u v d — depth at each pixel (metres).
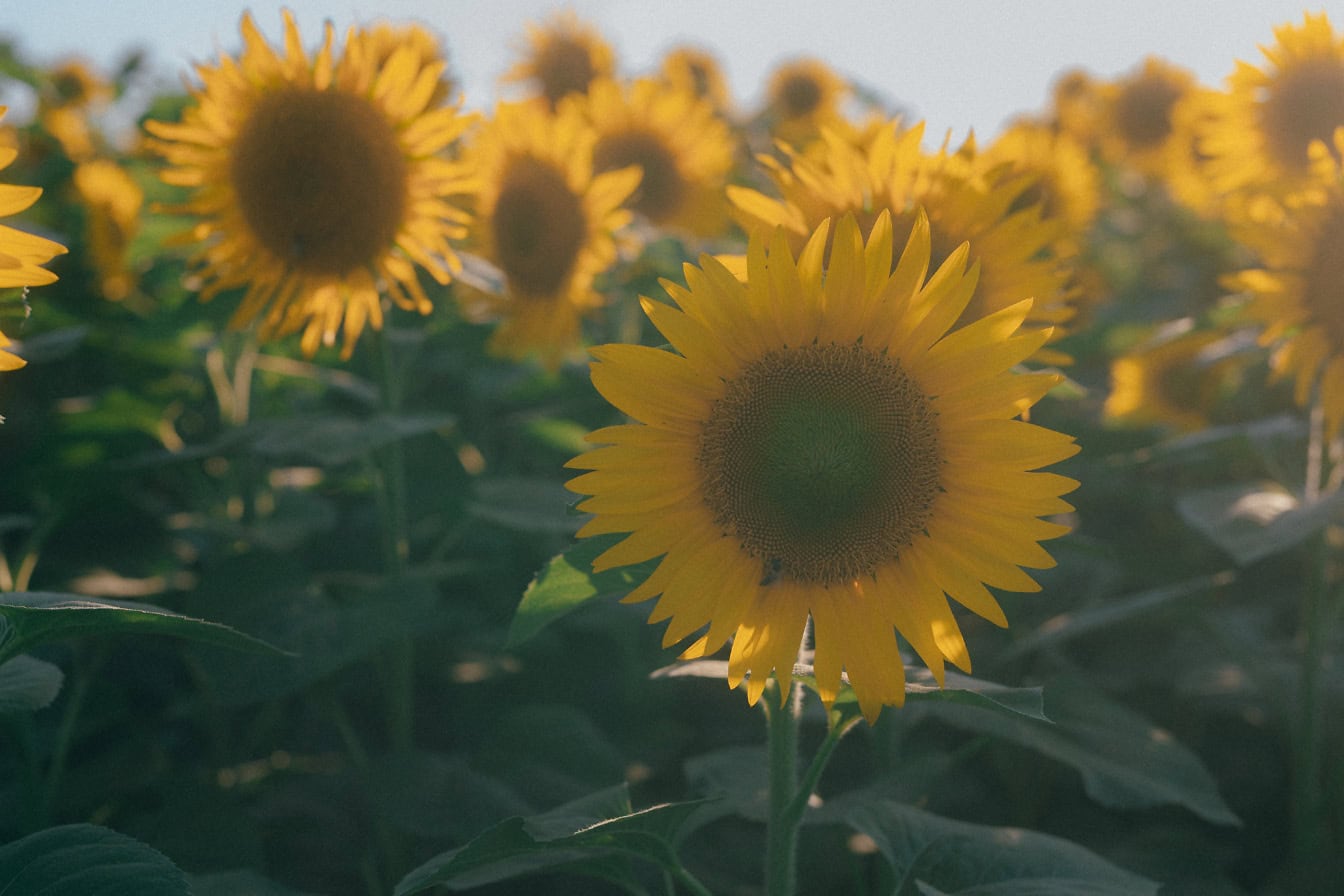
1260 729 3.97
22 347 3.25
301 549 3.99
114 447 3.73
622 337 4.65
